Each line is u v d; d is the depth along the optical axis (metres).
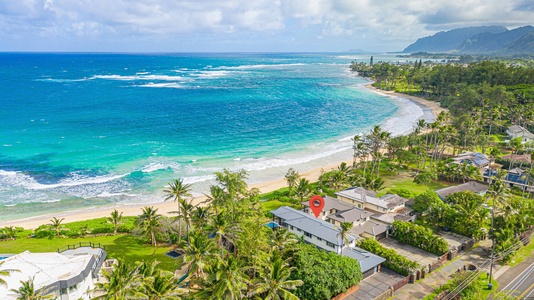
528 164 113.69
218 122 183.62
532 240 74.50
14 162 120.38
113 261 63.88
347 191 91.88
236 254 56.97
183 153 133.88
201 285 46.19
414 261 64.88
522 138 147.38
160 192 101.44
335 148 146.12
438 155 132.12
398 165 121.44
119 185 105.38
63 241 73.94
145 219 69.06
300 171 120.00
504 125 168.38
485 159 118.25
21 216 87.25
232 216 60.00
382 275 62.16
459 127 143.12
